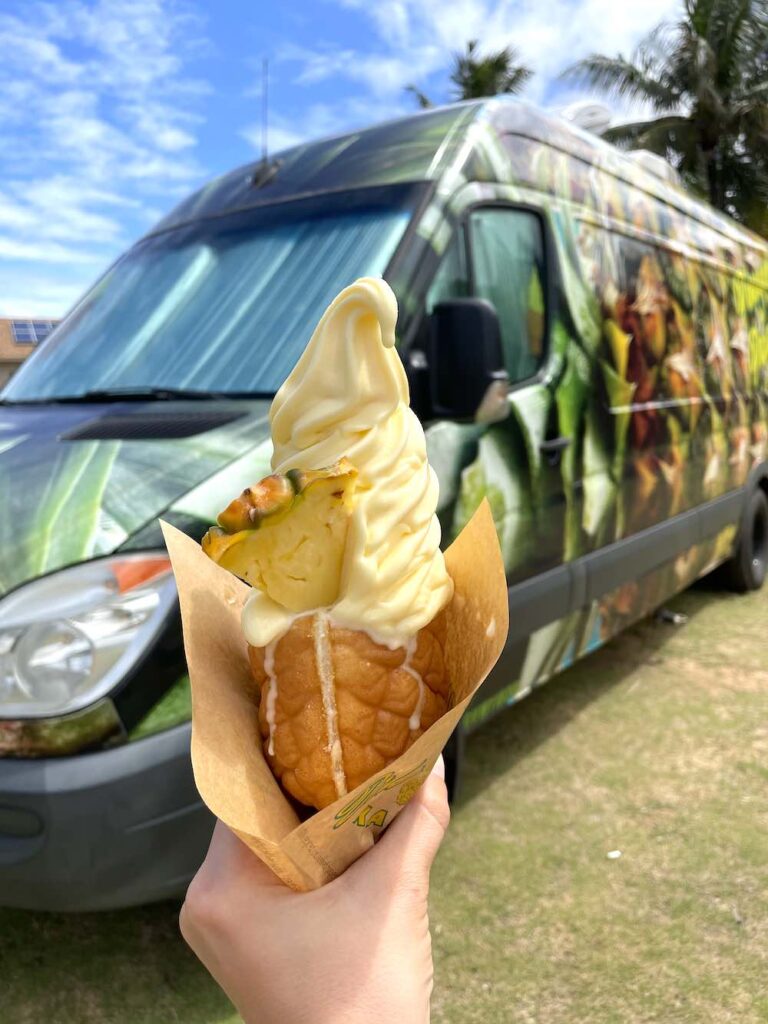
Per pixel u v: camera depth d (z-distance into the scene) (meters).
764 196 17.83
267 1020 1.08
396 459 1.17
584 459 3.57
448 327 2.65
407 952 1.10
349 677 1.11
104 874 1.94
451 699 1.28
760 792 3.31
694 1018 2.21
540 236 3.46
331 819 1.03
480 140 3.18
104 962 2.51
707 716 4.04
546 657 3.42
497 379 2.65
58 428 2.77
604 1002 2.29
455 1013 2.28
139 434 2.53
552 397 3.36
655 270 4.46
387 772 1.01
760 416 6.15
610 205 4.08
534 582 3.25
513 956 2.47
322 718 1.10
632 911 2.64
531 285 3.37
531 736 3.93
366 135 3.42
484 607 1.24
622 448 3.89
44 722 1.93
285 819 1.14
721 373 5.33
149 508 2.15
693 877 2.79
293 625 1.13
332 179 3.25
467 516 2.82
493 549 1.25
